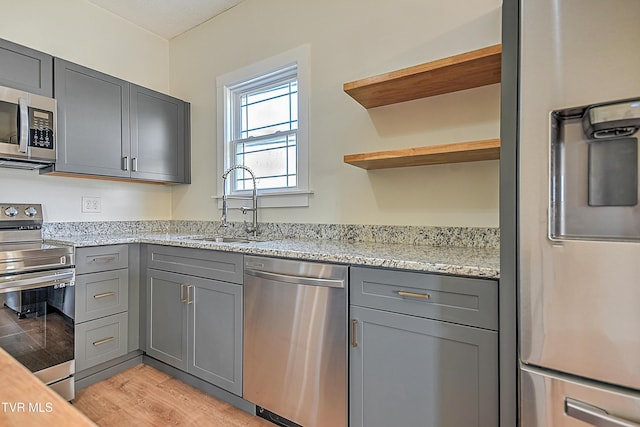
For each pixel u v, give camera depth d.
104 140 2.31
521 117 0.90
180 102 2.82
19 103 1.87
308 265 1.46
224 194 2.61
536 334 0.89
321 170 2.12
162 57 2.99
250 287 1.67
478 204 1.64
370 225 1.93
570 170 0.86
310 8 2.18
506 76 0.95
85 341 1.95
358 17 1.98
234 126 2.68
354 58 1.99
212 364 1.84
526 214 0.90
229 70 2.61
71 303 1.87
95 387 1.96
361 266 1.33
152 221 2.93
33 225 2.15
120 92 2.41
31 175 2.22
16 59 1.90
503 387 1.01
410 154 1.51
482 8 1.62
